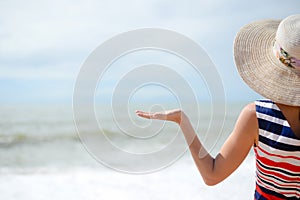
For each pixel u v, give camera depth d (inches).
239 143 82.2
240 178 428.8
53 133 1045.8
